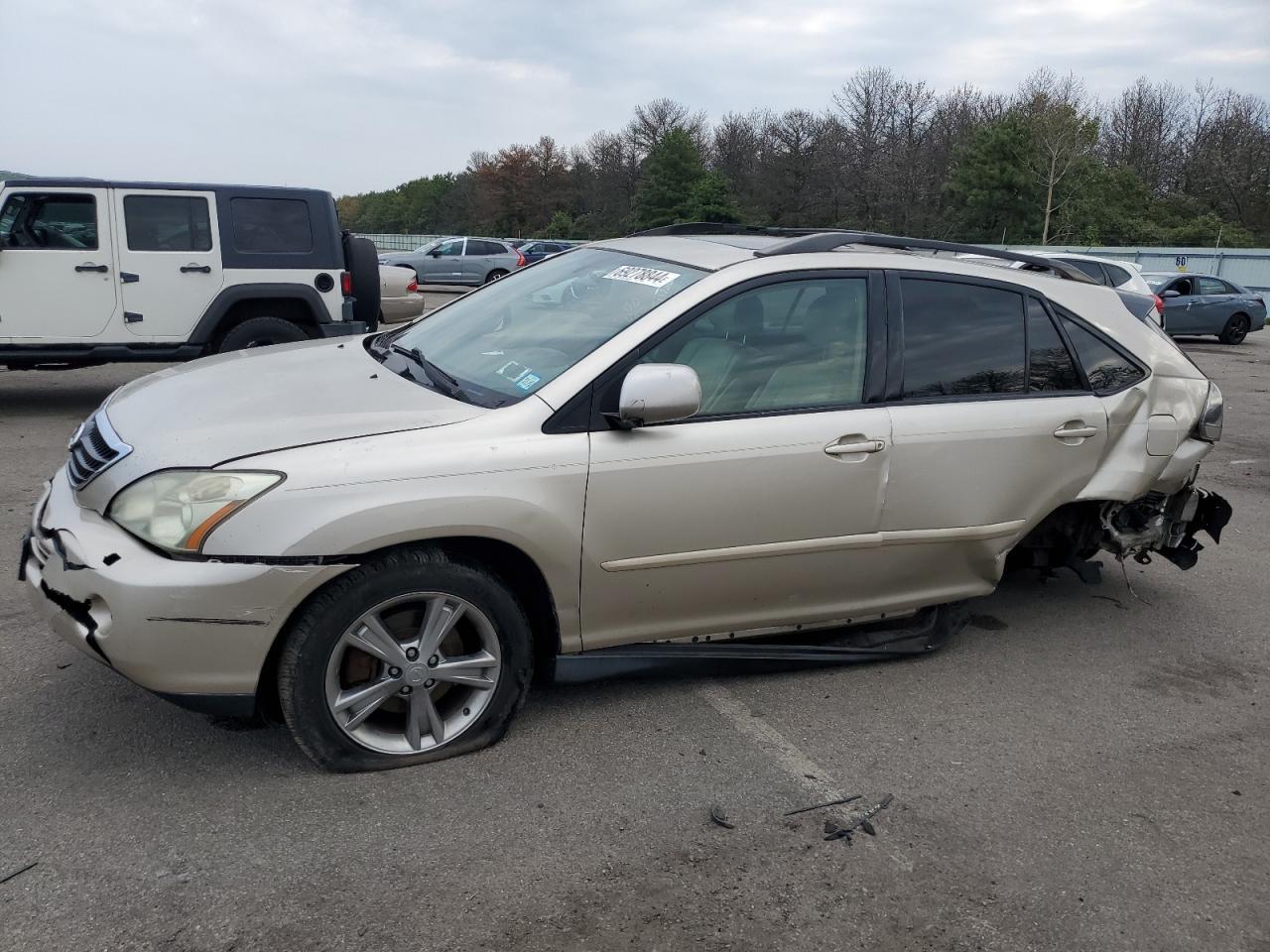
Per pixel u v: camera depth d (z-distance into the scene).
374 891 2.62
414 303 12.04
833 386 3.69
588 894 2.66
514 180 85.81
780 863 2.85
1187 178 60.66
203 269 8.82
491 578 3.16
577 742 3.44
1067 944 2.61
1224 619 5.07
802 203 66.56
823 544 3.67
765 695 3.88
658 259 3.95
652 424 3.22
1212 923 2.74
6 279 8.26
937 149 66.12
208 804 2.94
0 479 6.41
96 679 3.64
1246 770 3.57
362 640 3.04
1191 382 4.57
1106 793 3.35
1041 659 4.43
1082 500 4.28
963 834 3.06
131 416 3.30
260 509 2.82
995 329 4.08
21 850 2.69
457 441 3.09
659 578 3.44
